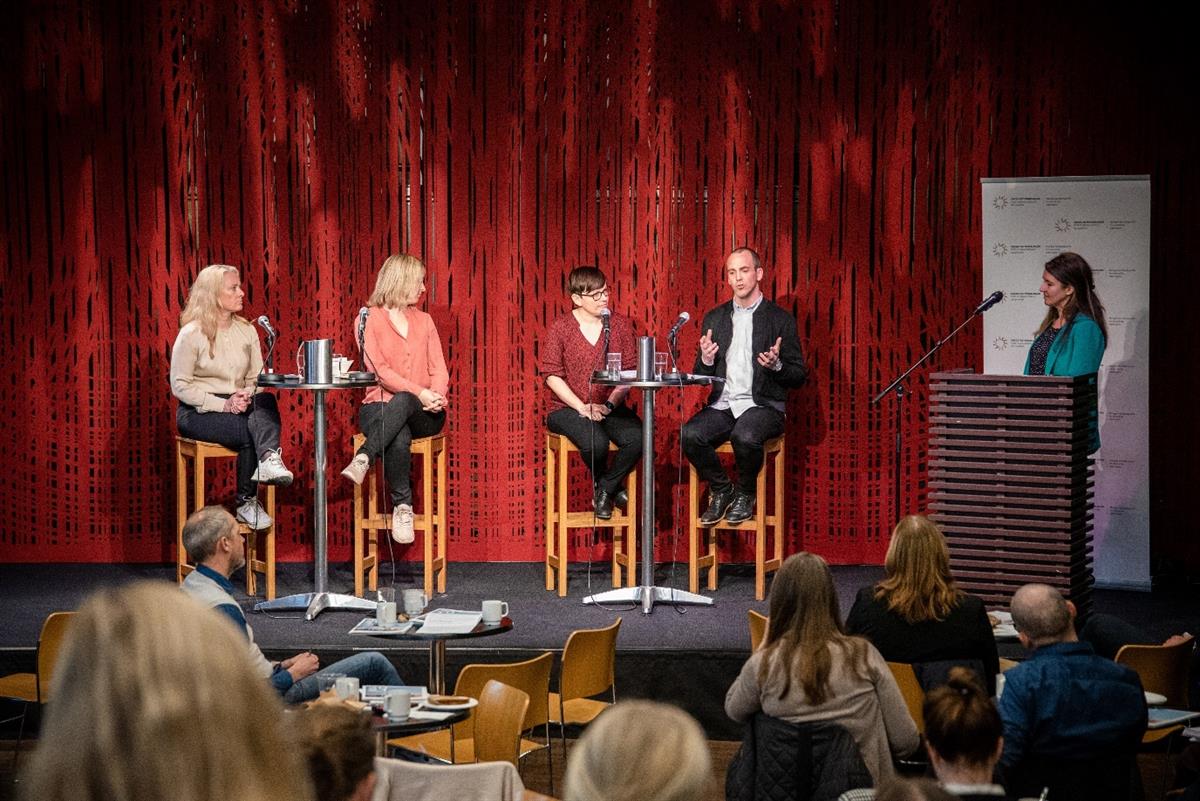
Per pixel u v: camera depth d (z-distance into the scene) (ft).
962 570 20.01
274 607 21.58
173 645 3.01
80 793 2.96
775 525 23.13
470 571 24.90
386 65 24.93
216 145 24.99
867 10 24.63
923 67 24.61
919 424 25.04
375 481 23.18
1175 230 24.04
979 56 24.48
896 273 24.90
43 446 25.45
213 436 22.21
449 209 25.14
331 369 20.77
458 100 24.97
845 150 24.82
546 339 24.67
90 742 2.95
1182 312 24.07
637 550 25.40
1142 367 23.09
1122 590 23.21
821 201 24.90
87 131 24.93
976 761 9.81
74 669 3.01
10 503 25.57
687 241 25.13
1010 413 19.67
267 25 24.84
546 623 21.06
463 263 25.21
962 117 24.58
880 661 12.29
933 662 14.05
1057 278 20.97
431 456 22.89
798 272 25.04
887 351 25.03
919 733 12.96
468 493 25.67
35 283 25.18
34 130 24.93
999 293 20.18
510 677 15.65
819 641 12.19
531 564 25.50
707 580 24.04
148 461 25.50
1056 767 12.48
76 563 25.55
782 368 22.82
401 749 16.99
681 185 25.03
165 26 24.82
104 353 25.30
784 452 23.62
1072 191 23.36
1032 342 22.91
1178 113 23.94
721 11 24.81
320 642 19.79
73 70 24.88
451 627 16.92
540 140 25.04
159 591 3.09
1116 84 24.12
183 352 22.39
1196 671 17.48
